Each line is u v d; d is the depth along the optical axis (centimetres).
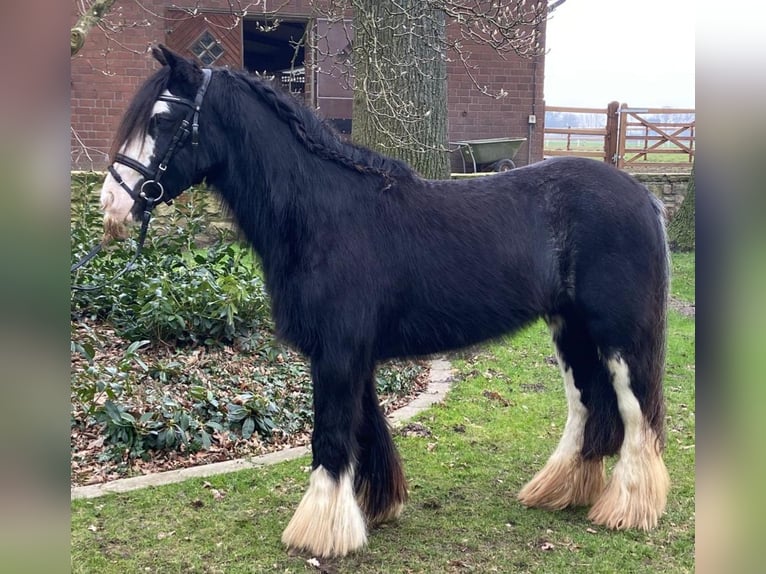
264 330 521
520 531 295
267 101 275
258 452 383
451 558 271
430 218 277
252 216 272
